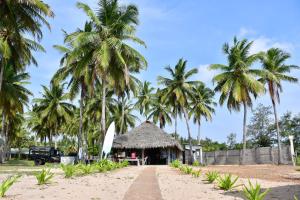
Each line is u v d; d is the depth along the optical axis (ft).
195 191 35.53
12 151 293.84
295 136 195.00
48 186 38.70
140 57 94.73
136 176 58.80
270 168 96.17
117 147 144.46
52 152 151.94
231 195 32.22
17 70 106.42
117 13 96.89
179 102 163.53
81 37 89.15
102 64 85.92
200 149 178.19
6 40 91.45
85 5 93.91
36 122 222.07
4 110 127.95
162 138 148.25
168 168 95.30
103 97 95.40
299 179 51.85
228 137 268.00
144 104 198.49
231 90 139.33
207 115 199.21
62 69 130.31
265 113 212.84
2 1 75.20
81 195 31.27
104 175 59.31
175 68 162.30
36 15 80.43
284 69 149.69
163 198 30.01
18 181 45.29
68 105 187.21
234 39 140.15
